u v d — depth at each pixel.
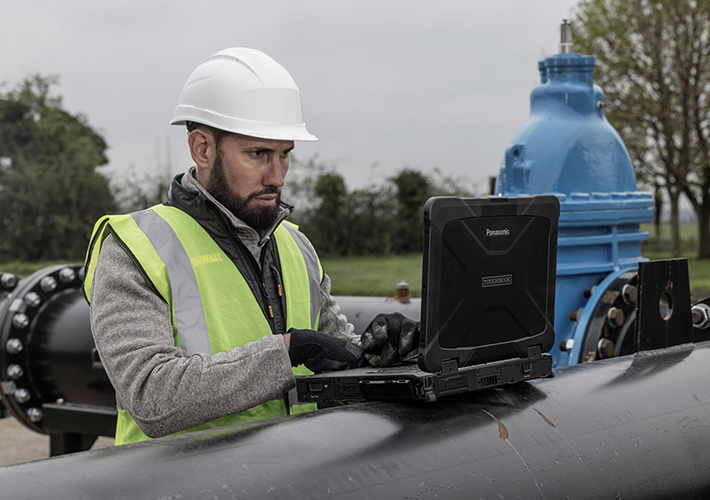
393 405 1.42
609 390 1.63
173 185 1.66
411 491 1.23
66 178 19.84
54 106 23.28
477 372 1.42
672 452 1.57
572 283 2.65
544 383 1.62
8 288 3.60
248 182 1.57
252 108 1.57
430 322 1.33
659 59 15.79
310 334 1.51
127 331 1.42
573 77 2.73
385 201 16.61
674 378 1.75
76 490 1.05
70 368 3.24
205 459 1.17
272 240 1.77
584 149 2.67
